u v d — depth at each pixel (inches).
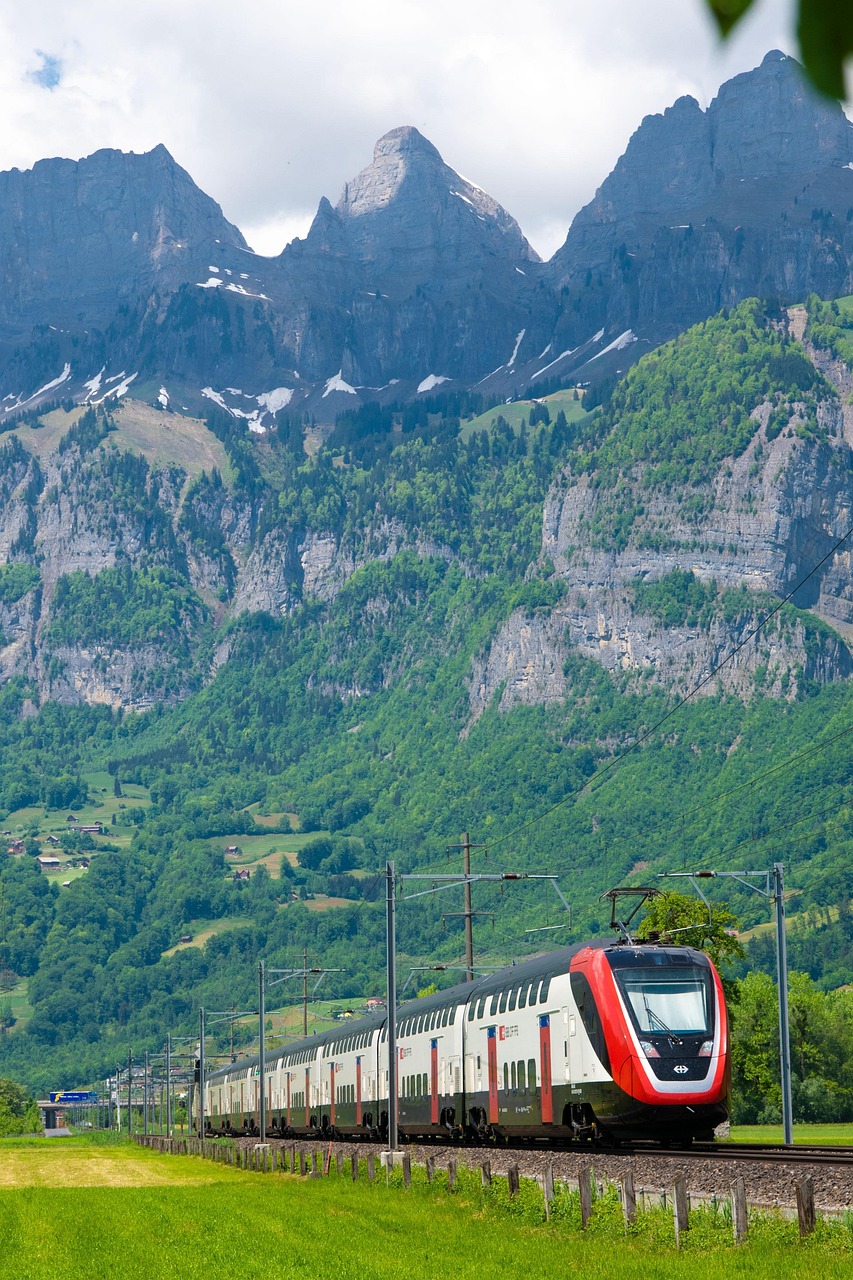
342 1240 2170.3
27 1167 5826.8
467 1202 2475.4
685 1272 1439.5
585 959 2832.2
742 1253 1523.1
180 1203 3147.1
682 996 2701.8
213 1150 5551.2
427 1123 3976.4
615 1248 1728.6
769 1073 7150.6
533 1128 3075.8
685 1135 2647.6
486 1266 1707.7
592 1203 1984.5
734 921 5792.3
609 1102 2657.5
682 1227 1688.0
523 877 3624.5
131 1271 1953.7
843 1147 2466.8
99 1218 2861.7
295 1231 2367.1
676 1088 2603.3
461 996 3786.9
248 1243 2220.7
